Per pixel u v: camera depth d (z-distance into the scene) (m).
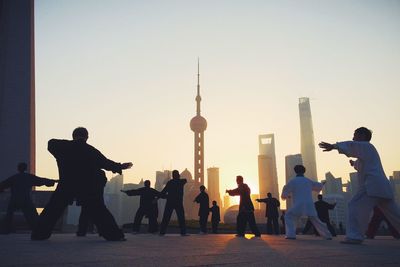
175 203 11.03
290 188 9.42
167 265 2.88
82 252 4.01
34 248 4.51
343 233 23.67
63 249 4.40
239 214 12.20
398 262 3.32
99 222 6.38
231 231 24.44
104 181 6.97
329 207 14.40
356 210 6.71
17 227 14.64
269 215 17.67
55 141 6.52
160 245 5.52
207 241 7.31
